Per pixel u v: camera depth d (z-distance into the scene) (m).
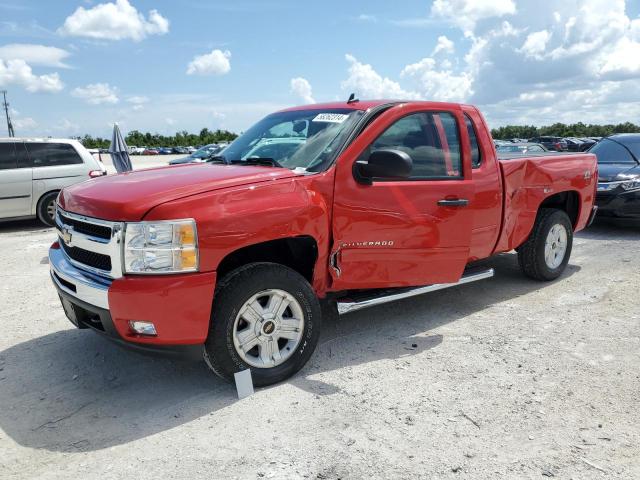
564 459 2.73
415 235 4.11
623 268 6.49
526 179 5.25
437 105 4.43
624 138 9.97
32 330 4.73
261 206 3.35
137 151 76.56
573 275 6.23
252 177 3.49
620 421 3.08
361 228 3.86
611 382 3.56
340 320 4.82
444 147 4.38
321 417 3.15
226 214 3.21
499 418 3.13
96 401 3.45
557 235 5.89
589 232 9.05
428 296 5.49
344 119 4.12
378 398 3.37
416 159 4.19
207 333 3.23
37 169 10.49
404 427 3.04
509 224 5.12
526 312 4.98
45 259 7.66
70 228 3.56
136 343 3.17
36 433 3.08
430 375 3.69
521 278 6.11
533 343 4.24
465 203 4.36
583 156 6.12
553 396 3.38
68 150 10.90
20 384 3.70
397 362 3.91
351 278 3.93
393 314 4.97
